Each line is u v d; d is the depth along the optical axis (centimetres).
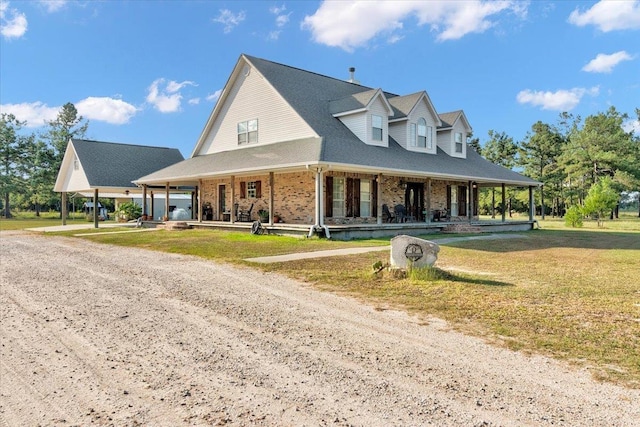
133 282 782
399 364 400
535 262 1055
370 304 615
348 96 2141
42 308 606
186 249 1265
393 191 2097
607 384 351
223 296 670
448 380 364
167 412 315
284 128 1945
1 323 538
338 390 348
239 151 2116
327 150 1592
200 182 2148
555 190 4944
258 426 294
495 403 322
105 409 321
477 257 1145
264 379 371
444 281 774
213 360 415
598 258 1152
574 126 5556
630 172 4391
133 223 2836
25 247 1391
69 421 305
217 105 2283
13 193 5300
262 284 757
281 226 1675
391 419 300
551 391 340
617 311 571
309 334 489
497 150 5566
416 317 549
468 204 2428
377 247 1316
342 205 1870
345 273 851
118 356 427
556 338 464
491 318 539
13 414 316
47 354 434
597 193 2888
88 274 867
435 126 2317
